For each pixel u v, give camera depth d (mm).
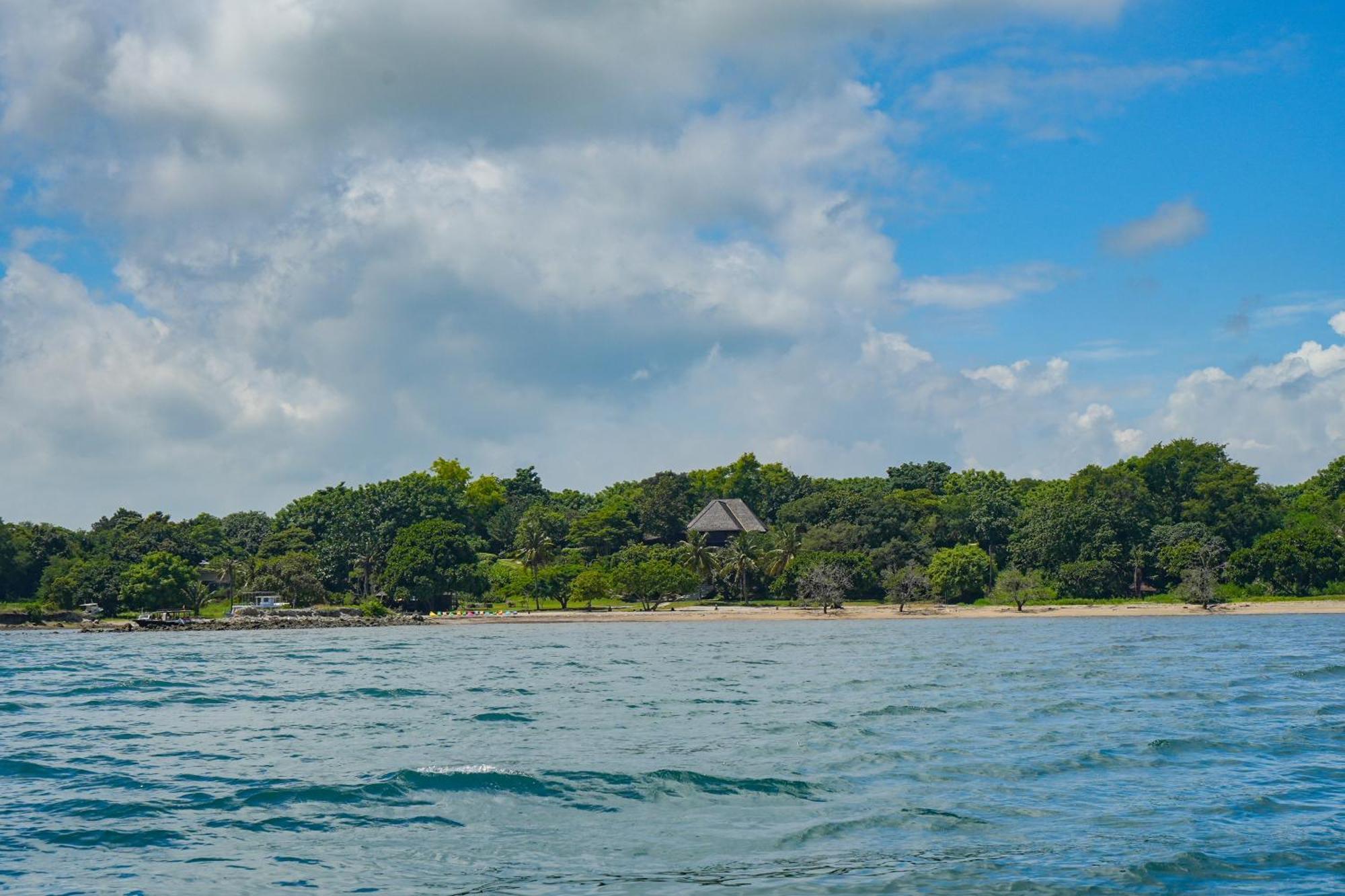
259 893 18109
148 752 32938
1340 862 19062
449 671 64562
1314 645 78062
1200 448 191125
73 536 185500
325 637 120750
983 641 90438
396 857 20312
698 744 33062
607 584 159875
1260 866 18812
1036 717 38250
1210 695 44344
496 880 18750
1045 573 165375
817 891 17703
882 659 69688
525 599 172750
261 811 24031
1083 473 185875
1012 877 18375
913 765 28812
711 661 70812
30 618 147875
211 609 166375
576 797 25125
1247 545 175000
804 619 144625
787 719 38656
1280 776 26734
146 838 21828
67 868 19656
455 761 30422
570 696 48188
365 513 191375
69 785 27375
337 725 38875
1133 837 20906
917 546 177250
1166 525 173250
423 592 159000
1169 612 139375
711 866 19375
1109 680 52125
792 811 23594
